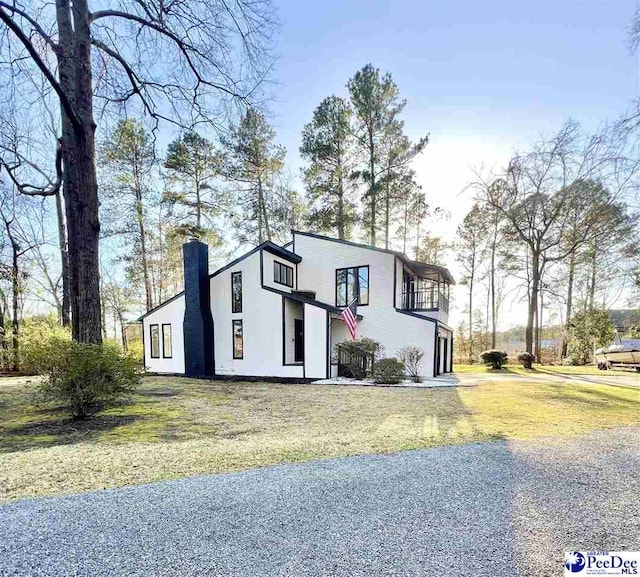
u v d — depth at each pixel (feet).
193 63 29.07
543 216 63.62
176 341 53.11
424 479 11.32
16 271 61.93
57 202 59.88
